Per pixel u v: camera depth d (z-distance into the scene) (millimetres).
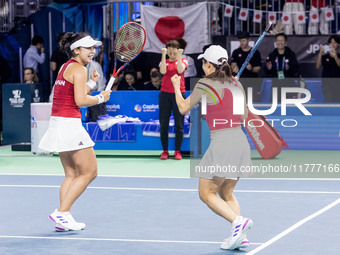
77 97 7098
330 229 7219
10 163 13617
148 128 14445
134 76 16188
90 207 8586
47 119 14758
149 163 13453
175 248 6414
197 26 16812
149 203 8836
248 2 17844
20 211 8375
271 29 18016
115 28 17156
